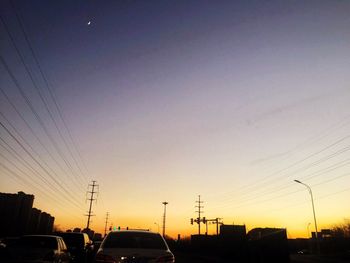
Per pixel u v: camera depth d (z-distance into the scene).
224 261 31.80
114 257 7.50
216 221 68.69
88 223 76.12
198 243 49.47
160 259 7.65
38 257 11.82
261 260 28.05
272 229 28.69
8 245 12.59
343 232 77.12
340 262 39.31
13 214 39.69
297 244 90.44
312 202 48.97
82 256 18.89
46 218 54.94
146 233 8.81
